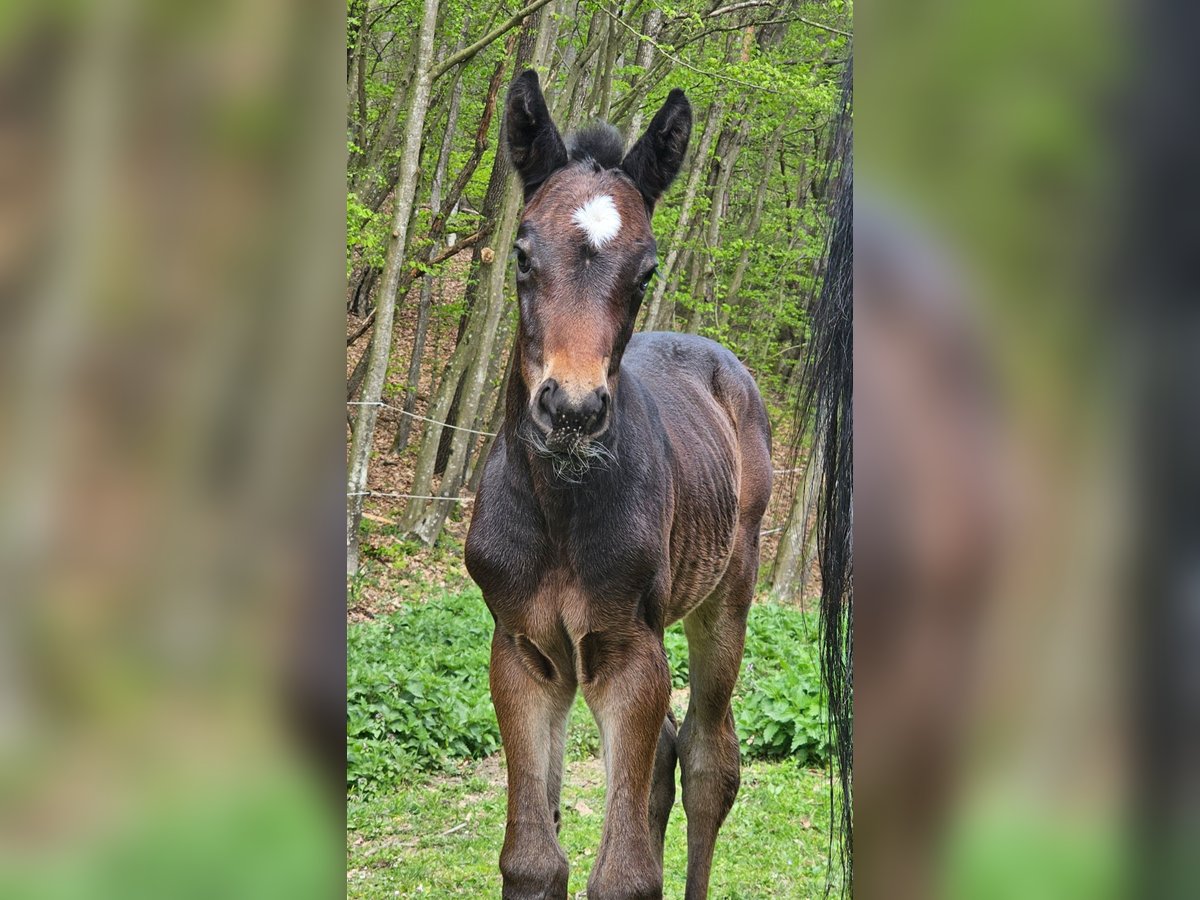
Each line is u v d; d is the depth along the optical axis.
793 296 12.64
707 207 11.92
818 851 4.58
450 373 11.16
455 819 5.02
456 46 10.98
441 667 6.86
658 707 3.06
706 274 12.90
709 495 3.72
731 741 3.99
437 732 5.86
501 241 10.19
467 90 13.02
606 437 2.85
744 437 4.47
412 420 13.31
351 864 4.45
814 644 6.74
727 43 11.00
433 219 10.98
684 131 3.12
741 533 4.14
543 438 2.67
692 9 10.06
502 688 3.06
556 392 2.59
